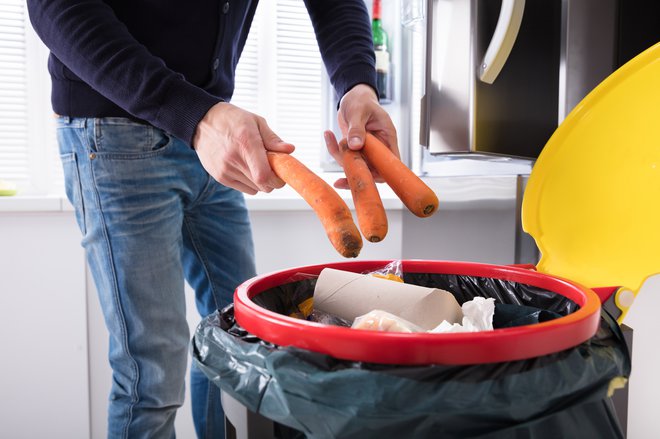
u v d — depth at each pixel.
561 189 0.67
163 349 0.90
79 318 1.44
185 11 0.87
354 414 0.36
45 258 1.42
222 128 0.62
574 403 0.39
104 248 0.88
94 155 0.85
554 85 0.94
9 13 1.61
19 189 1.65
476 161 1.01
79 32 0.69
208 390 1.08
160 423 0.92
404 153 1.65
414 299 0.55
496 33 0.75
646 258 0.59
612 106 0.63
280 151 0.58
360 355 0.37
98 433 1.48
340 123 0.80
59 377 1.44
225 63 0.97
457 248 1.09
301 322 0.40
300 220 1.59
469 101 0.79
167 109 0.67
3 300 1.41
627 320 0.79
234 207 1.07
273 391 0.39
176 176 0.92
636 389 0.80
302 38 1.82
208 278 1.10
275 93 1.81
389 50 1.66
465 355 0.36
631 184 0.61
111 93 0.70
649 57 0.60
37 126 1.65
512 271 0.61
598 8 0.88
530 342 0.37
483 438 0.37
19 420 1.43
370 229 0.51
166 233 0.91
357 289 0.59
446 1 0.82
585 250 0.65
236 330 0.47
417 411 0.35
